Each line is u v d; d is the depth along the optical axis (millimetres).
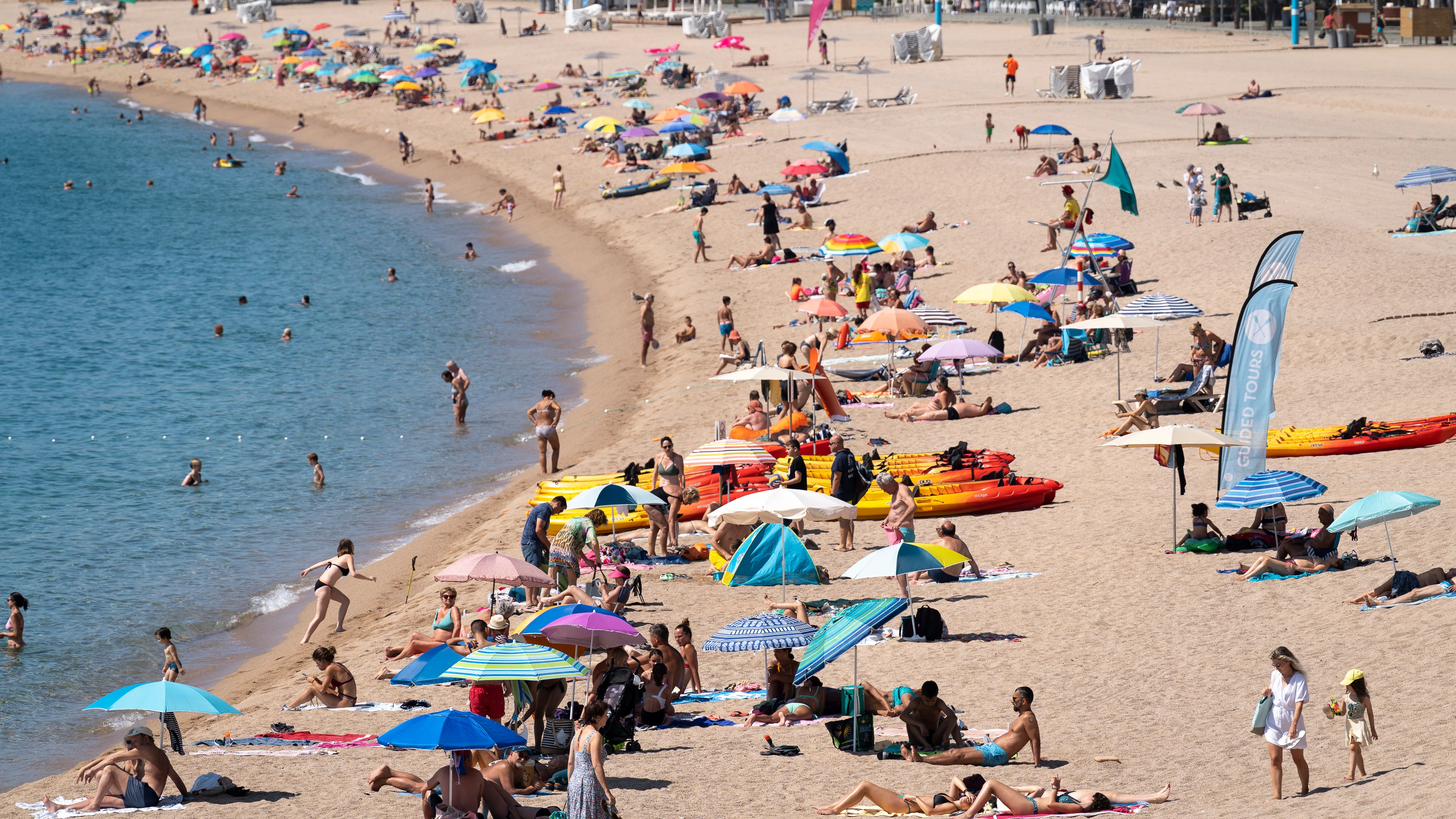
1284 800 25797
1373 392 60281
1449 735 27812
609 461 63250
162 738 36875
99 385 85375
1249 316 45625
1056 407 65438
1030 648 38125
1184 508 50250
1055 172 111875
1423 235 84500
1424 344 64625
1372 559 41688
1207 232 89875
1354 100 133875
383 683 40969
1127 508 51094
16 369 89062
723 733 33656
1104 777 28703
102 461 70500
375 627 47656
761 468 55219
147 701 29344
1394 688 31344
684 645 37719
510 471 67312
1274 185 100938
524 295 105375
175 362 90562
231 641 48719
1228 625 37969
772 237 100625
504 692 34594
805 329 83375
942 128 136000
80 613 51062
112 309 105688
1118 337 70438
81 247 129625
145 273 118250
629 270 106312
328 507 63250
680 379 77250
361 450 71688
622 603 43344
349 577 54188
